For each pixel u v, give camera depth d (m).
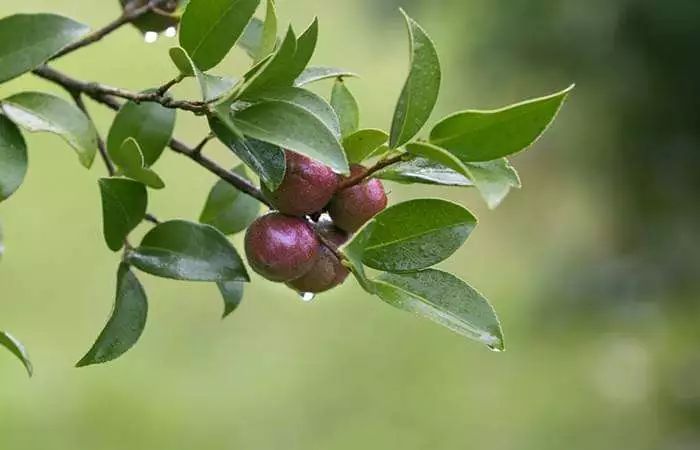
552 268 8.82
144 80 10.30
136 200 2.11
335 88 2.14
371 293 1.80
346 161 1.71
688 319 8.11
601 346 8.20
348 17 11.20
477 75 7.57
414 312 1.79
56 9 9.73
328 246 1.91
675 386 7.69
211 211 2.47
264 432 7.54
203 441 7.42
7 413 7.46
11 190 2.04
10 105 2.12
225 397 7.88
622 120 7.33
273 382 8.08
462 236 1.81
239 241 3.83
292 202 1.88
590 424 7.52
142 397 7.79
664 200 7.70
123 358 8.19
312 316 8.88
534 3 7.17
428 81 1.73
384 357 8.44
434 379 8.17
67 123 2.16
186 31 1.88
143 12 2.52
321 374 8.20
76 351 8.17
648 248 8.11
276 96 1.79
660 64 6.98
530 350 8.31
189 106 1.80
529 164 8.64
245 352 8.41
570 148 7.78
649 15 6.82
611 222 8.27
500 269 9.21
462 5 7.66
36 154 9.77
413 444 7.50
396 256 1.81
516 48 7.32
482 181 1.64
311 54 1.76
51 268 8.96
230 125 1.68
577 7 7.02
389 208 1.79
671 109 7.16
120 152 2.11
